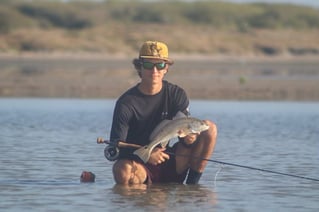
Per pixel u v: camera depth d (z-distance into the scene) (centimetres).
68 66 10388
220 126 3853
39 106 4831
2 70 8838
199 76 8250
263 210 1911
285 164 2631
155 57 2150
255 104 5197
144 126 2188
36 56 14288
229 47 17088
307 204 1980
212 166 2561
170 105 2186
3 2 19188
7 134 3381
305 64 13188
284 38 19000
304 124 3988
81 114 4356
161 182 2238
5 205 1927
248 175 2400
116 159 2217
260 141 3253
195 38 17462
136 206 1933
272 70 10394
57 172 2416
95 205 1938
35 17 19150
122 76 7975
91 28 18312
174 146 2233
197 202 1991
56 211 1869
